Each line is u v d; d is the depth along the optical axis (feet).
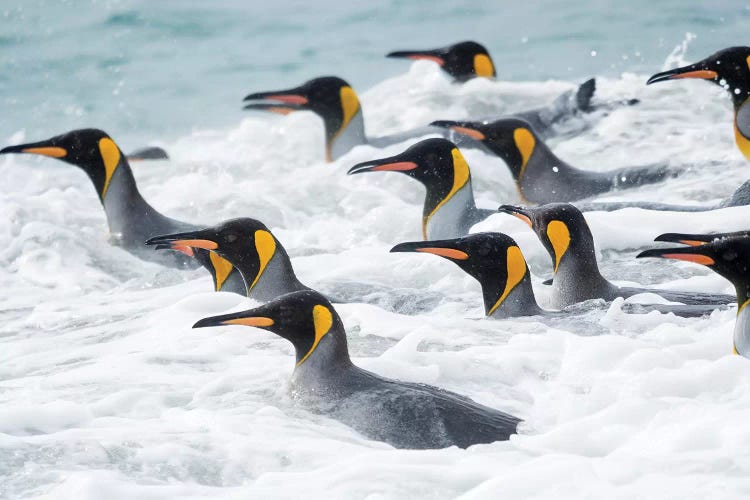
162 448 27.43
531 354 33.12
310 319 30.09
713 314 36.27
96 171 54.54
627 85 74.95
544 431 28.37
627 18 95.45
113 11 104.42
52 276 51.19
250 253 41.11
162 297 45.16
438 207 51.75
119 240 54.44
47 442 27.68
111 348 37.68
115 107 83.15
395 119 75.10
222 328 37.73
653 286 41.39
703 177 56.70
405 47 93.91
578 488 24.45
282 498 24.72
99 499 24.79
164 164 69.26
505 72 85.15
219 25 102.01
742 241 32.65
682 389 29.45
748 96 56.95
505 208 41.68
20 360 37.45
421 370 31.89
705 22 92.12
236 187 62.69
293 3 108.68
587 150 65.10
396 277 46.06
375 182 62.54
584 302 38.83
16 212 57.62
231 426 28.58
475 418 28.14
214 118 80.48
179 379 32.94
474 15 101.55
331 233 55.31
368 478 25.41
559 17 97.86
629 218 47.37
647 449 26.43
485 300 38.91
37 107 83.41
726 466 24.99
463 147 66.74
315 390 29.76
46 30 100.01
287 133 74.28
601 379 30.78
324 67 90.68
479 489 24.61
